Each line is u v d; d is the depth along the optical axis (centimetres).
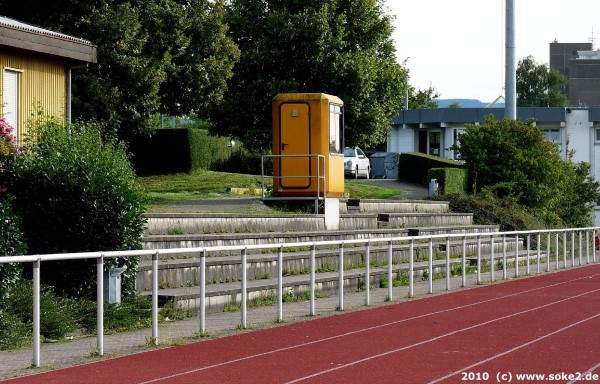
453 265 2775
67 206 1589
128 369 1060
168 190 3562
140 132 3444
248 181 4147
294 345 1241
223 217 2281
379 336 1326
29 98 2252
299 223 2633
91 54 2391
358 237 2714
